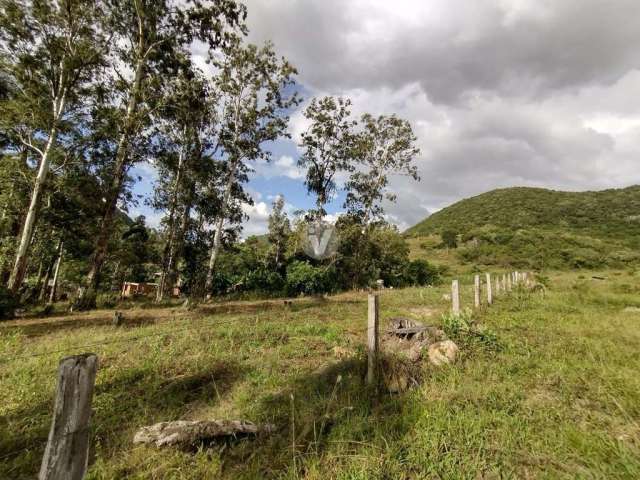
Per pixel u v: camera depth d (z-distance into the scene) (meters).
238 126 19.77
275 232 31.03
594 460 2.69
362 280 26.36
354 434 3.13
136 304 15.95
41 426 3.39
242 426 3.25
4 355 5.55
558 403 3.73
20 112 13.41
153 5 15.07
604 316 8.87
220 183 21.70
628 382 4.08
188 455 2.85
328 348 6.29
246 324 8.34
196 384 4.64
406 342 5.88
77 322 9.87
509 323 7.93
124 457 2.86
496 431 3.14
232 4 15.83
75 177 17.23
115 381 4.57
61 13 13.52
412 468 2.71
